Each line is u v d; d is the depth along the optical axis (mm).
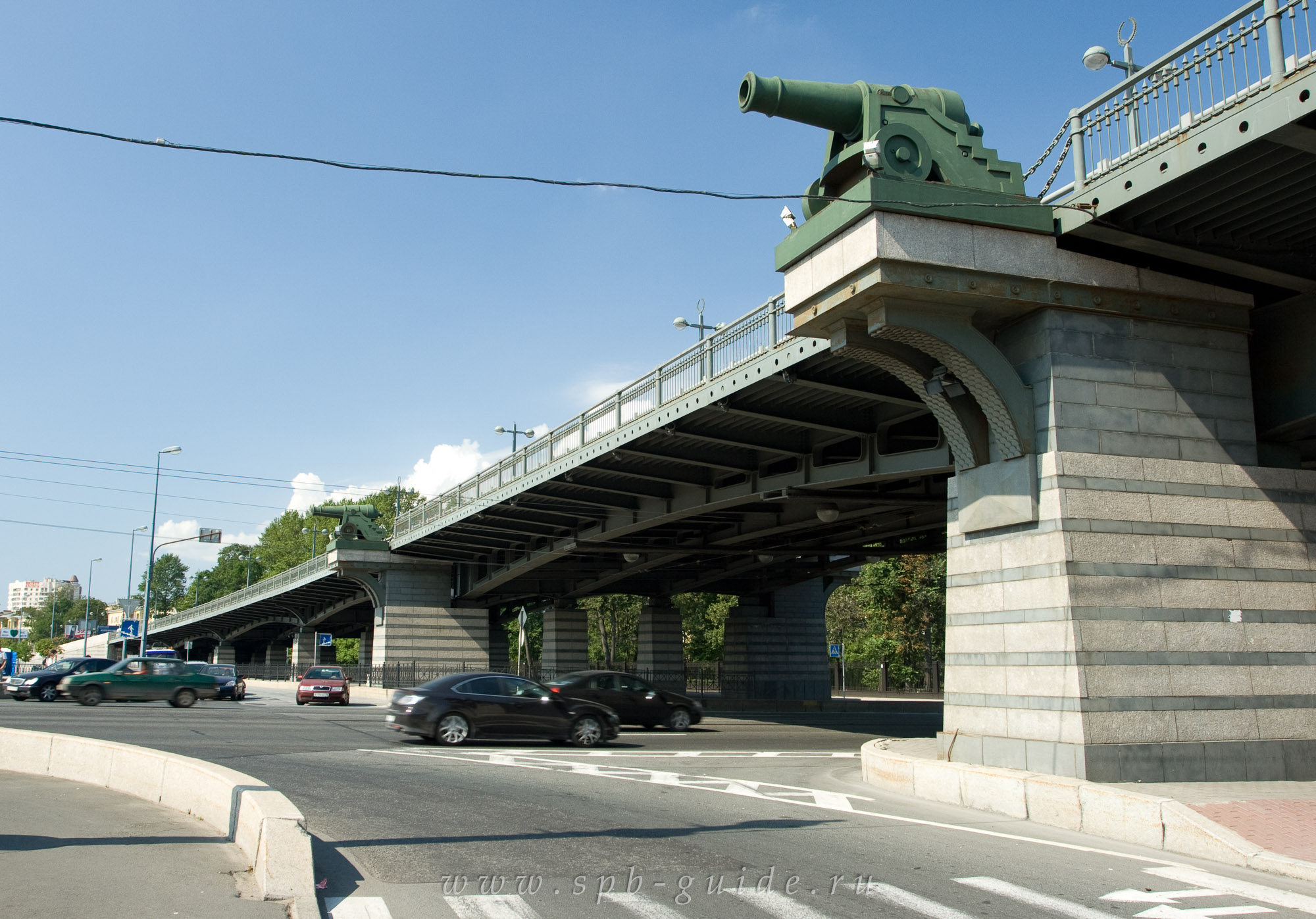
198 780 10336
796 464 25453
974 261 13430
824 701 45219
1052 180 14344
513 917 7027
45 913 6523
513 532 39781
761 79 13602
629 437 25172
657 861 8875
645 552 38656
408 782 13984
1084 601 13086
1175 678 13234
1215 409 14648
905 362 14727
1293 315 15008
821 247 14242
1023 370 14266
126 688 33531
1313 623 14266
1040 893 8016
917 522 30688
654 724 28531
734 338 21141
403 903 7355
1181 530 13867
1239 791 12039
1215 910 7520
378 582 50125
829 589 51375
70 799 11562
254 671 81625
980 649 14422
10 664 57625
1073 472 13531
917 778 13844
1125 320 14367
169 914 6590
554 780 14859
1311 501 14805
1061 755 12852
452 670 49750
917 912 7348
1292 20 10930
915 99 14227
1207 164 11797
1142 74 12781
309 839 7340
